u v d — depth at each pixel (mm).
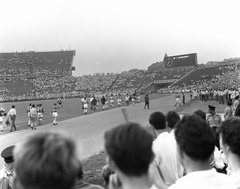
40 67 145000
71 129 26531
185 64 140375
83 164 12820
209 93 61406
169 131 6363
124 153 2273
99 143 18938
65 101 94688
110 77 143250
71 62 150375
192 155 3262
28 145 1758
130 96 67375
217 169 6562
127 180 2363
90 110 52688
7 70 138625
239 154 3852
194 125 3328
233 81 92312
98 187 3930
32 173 1688
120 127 2461
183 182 3236
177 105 47781
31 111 29688
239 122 4031
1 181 5492
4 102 107062
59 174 1732
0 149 18641
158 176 4758
